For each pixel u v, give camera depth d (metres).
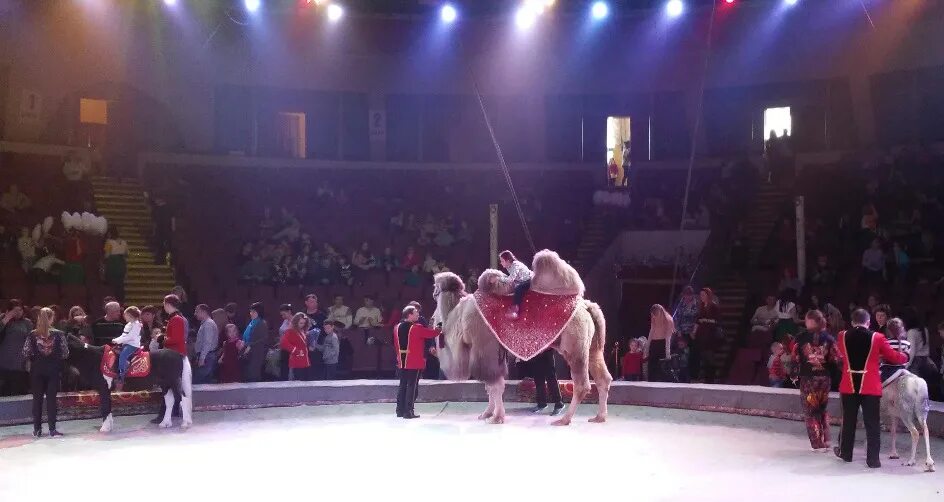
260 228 24.89
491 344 11.85
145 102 26.69
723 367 18.95
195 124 27.36
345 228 25.67
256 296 21.67
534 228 26.53
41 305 18.89
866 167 24.41
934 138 25.14
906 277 19.84
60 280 19.66
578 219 26.97
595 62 28.95
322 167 28.62
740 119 28.30
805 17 26.39
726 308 21.30
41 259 19.81
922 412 9.28
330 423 12.38
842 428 9.65
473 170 29.33
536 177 28.95
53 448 10.56
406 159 29.42
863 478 8.82
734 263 22.88
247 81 27.98
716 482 8.65
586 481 8.68
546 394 14.20
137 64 26.20
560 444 10.68
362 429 11.85
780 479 8.78
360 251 23.75
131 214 23.95
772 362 13.05
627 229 26.50
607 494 8.16
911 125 25.59
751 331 18.64
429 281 23.36
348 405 13.92
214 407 13.30
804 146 27.48
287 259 22.66
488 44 29.03
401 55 29.05
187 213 24.36
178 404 12.88
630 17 27.70
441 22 28.36
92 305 19.36
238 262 23.05
